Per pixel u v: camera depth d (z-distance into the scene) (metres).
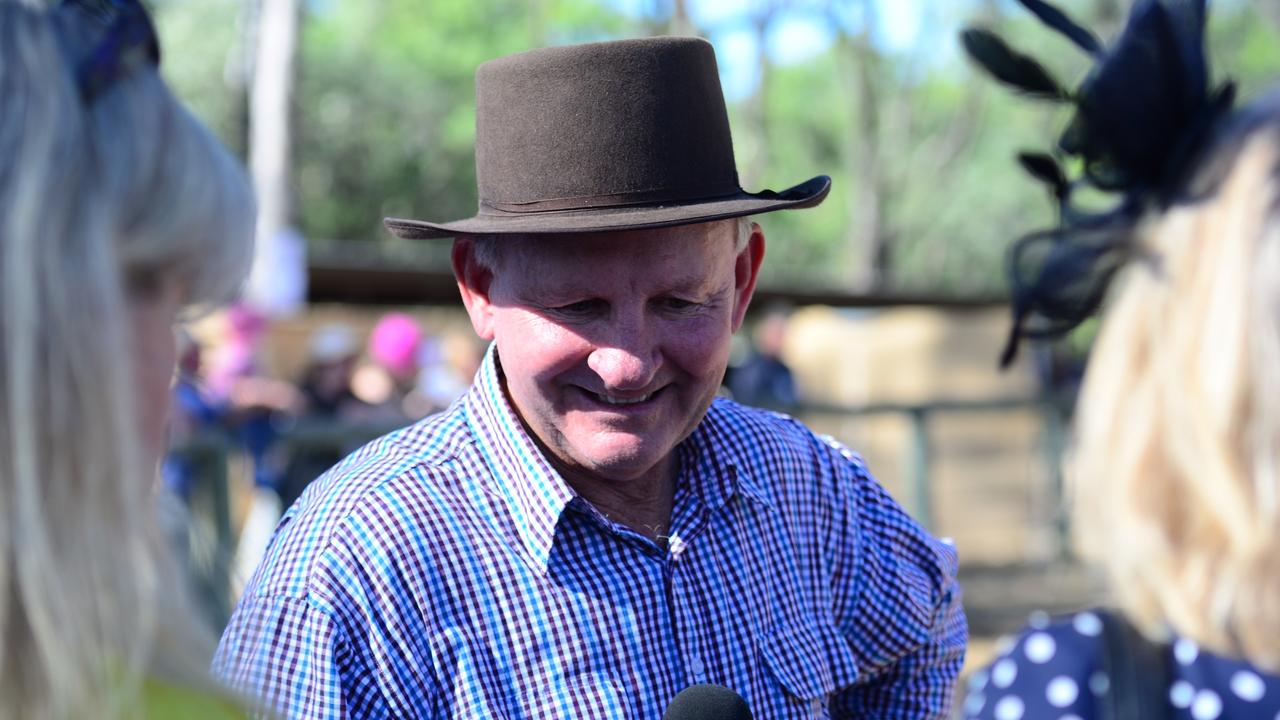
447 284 16.59
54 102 1.59
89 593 1.56
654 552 2.89
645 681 2.78
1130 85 2.27
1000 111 44.94
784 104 53.91
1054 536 15.76
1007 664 2.46
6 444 1.50
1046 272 2.43
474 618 2.71
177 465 8.87
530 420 2.84
